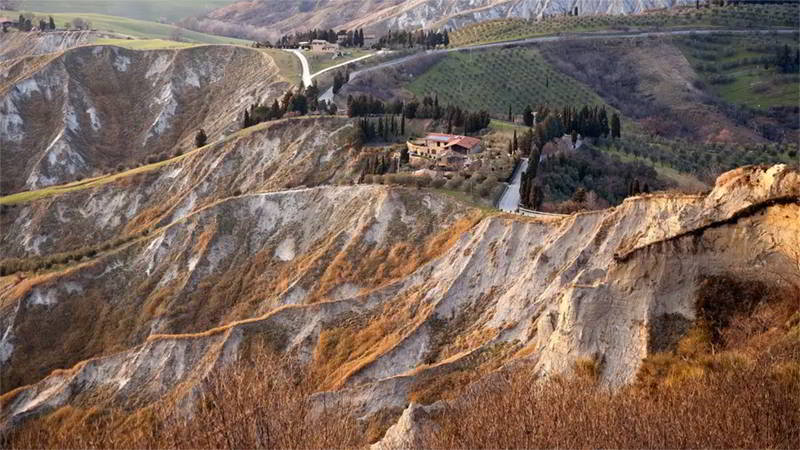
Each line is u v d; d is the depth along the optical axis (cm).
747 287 4744
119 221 13700
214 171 13625
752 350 4228
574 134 12900
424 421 4697
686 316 4803
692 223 5269
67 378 8619
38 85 19938
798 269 4584
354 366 7400
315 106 15312
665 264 4950
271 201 11394
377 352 7444
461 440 4122
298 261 10269
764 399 3619
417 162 11694
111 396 8150
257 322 8388
